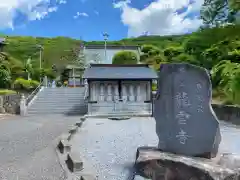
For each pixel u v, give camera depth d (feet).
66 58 142.72
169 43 164.04
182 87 19.70
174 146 19.60
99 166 21.30
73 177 18.76
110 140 31.58
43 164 21.97
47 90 77.41
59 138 32.83
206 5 63.67
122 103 59.88
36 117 58.18
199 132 18.98
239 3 54.24
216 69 53.01
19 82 93.71
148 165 18.28
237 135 34.65
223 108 50.62
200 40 66.95
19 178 18.69
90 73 61.77
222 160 17.69
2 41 112.06
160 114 20.47
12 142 30.99
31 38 178.81
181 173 17.19
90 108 59.26
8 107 66.90
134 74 61.82
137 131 38.29
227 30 60.54
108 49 161.38
